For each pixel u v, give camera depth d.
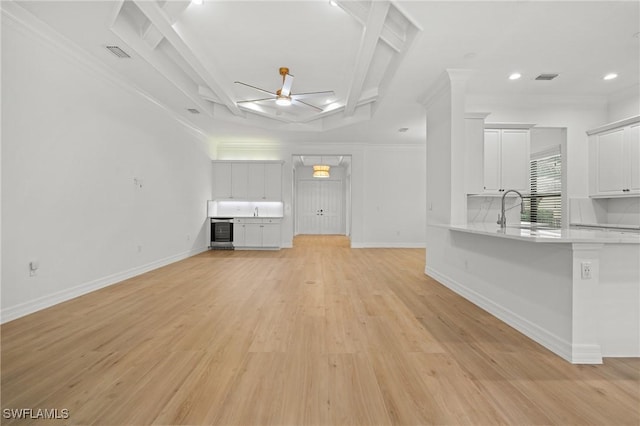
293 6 3.02
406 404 1.69
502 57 3.69
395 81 4.35
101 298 3.66
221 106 6.26
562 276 2.28
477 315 3.15
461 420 1.56
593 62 3.83
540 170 6.36
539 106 4.92
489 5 2.75
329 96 5.51
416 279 4.77
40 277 3.19
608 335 2.25
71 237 3.58
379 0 2.66
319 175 11.19
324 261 6.38
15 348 2.34
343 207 13.27
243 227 8.04
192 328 2.77
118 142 4.37
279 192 8.20
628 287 2.24
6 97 2.82
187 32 3.46
